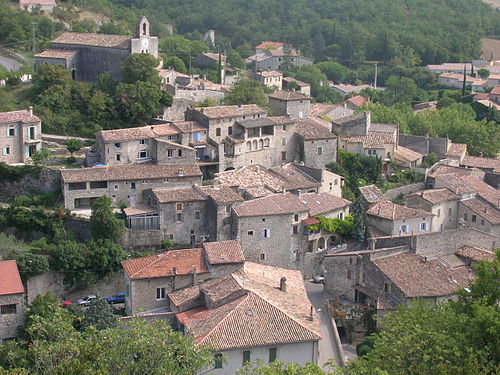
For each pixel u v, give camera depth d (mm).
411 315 87188
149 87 165875
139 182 136500
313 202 140000
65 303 116750
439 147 181000
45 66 169750
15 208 128375
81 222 128250
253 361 92500
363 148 168000
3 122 138875
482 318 77188
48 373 69875
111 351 71562
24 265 115000
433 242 125812
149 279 113125
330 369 98312
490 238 133625
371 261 118250
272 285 110875
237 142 152250
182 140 149250
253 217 128375
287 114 174750
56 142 154750
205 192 132875
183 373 73125
